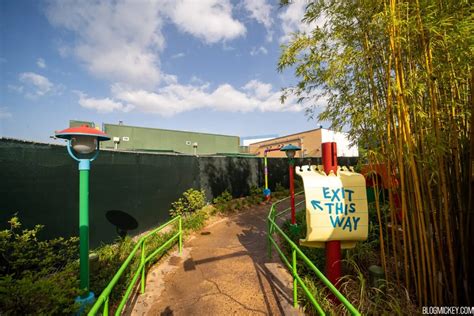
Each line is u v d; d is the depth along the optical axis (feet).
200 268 12.41
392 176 8.56
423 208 7.75
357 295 8.50
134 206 16.88
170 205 21.27
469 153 7.21
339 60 8.73
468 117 7.29
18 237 8.82
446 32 6.80
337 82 10.02
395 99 7.99
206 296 9.76
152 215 18.80
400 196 8.64
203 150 60.85
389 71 7.85
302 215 20.68
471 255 7.22
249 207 28.58
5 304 6.14
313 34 9.75
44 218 10.75
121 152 15.90
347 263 10.40
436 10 6.74
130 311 8.74
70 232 11.91
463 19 6.64
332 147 9.08
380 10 7.89
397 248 9.05
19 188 9.85
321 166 9.50
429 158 7.43
